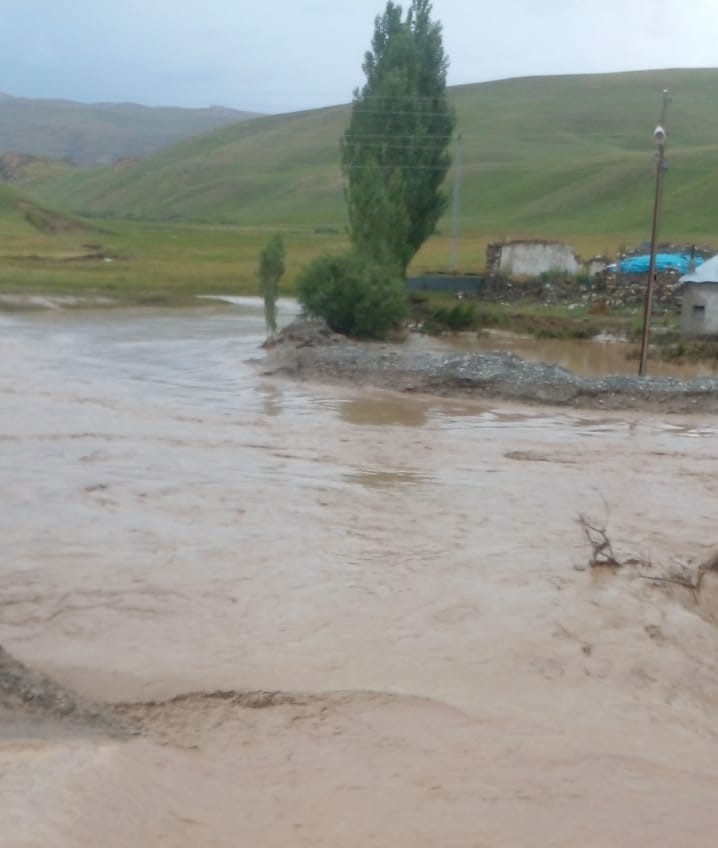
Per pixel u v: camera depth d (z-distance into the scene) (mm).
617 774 7141
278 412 21641
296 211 128375
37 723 6926
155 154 195875
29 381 24172
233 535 12258
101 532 12156
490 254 50906
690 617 10492
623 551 12344
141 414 20547
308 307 35188
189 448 17406
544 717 7977
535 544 12406
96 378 25281
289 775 6758
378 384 25109
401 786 6703
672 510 14703
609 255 61156
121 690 7867
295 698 7910
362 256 37312
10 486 14148
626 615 10242
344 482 15414
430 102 45156
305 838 5984
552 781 6941
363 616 9773
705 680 9227
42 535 11938
